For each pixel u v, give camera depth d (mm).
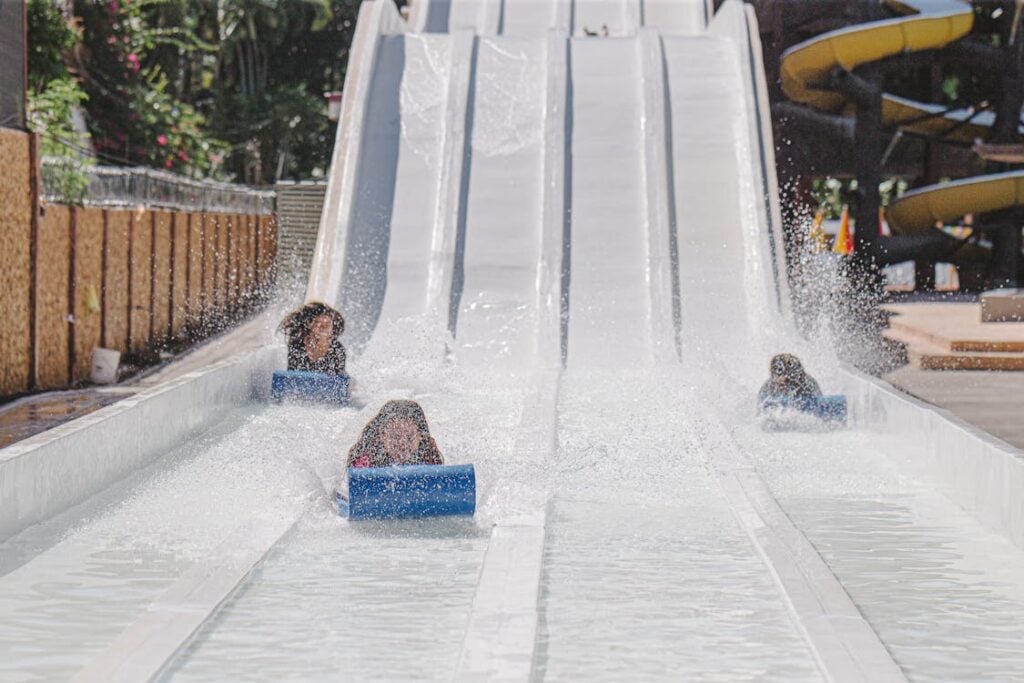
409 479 8719
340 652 5922
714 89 22562
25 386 16672
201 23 51344
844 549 8258
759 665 5781
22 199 16359
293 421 13141
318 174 54562
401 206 20609
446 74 23094
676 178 20859
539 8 28172
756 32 23297
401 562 7602
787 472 10992
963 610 6809
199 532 8328
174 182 24938
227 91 52188
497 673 5512
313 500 9211
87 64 33844
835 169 35938
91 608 6672
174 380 12180
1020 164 33750
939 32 29875
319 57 57469
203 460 10906
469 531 8414
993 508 8891
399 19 25781
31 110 24109
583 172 21078
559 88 22344
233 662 5773
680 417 13422
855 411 13820
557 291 18859
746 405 14281
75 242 18172
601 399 14664
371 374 16516
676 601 6840
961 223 36906
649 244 19625
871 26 29844
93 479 9477
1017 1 32188
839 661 5715
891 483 10516
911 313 24219
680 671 5691
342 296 18922
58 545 7961
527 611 6469
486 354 17859
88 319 18797
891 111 34375
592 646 6047
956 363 18469
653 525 8758
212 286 26203
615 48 23781
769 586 7160
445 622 6398
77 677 5430
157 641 5914
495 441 12031
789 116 34625
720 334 18078
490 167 21297
